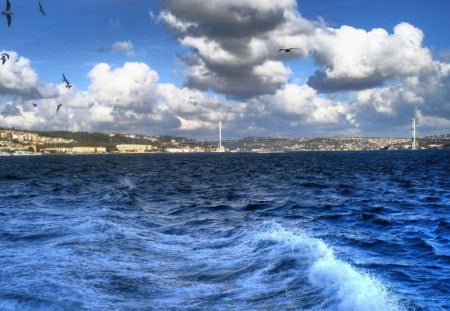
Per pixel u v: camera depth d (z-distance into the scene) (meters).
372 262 12.32
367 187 39.94
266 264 11.03
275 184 44.34
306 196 32.22
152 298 8.95
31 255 12.19
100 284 9.68
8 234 15.42
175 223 19.78
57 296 8.55
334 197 31.41
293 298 8.51
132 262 11.98
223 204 27.58
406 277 10.80
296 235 14.41
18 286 9.04
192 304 8.58
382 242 15.20
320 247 12.13
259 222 19.52
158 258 12.59
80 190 36.22
